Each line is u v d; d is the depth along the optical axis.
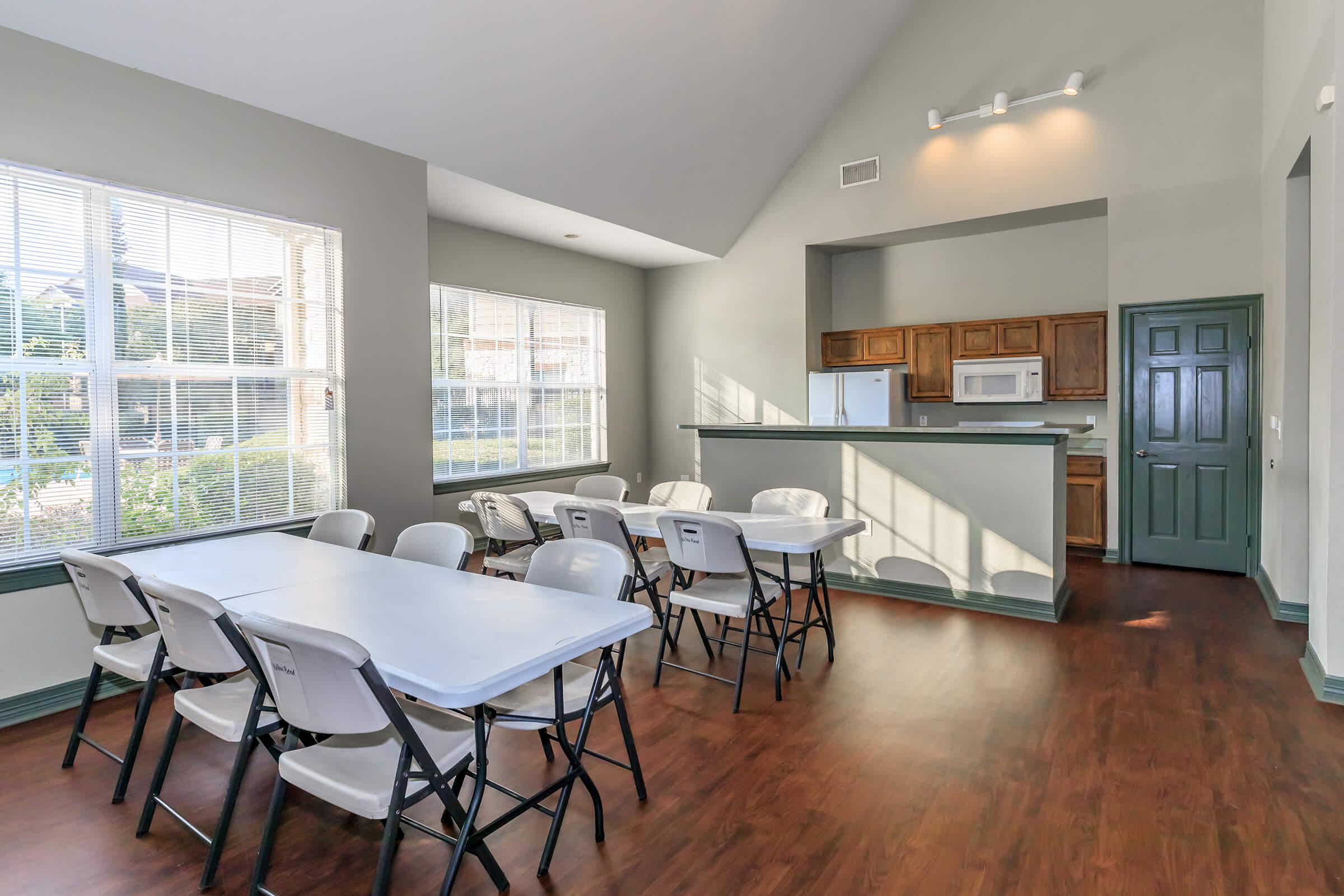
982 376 6.32
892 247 7.04
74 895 1.91
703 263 7.55
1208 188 5.09
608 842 2.10
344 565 2.78
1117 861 1.98
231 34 3.37
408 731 1.59
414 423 4.55
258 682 1.90
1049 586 4.10
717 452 5.29
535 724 2.02
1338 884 1.88
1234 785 2.36
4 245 2.92
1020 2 5.72
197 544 3.18
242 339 3.72
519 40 4.11
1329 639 2.98
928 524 4.48
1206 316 5.14
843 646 3.73
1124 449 5.48
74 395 3.14
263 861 1.83
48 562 3.03
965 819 2.19
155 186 3.35
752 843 2.09
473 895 1.88
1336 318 2.89
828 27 5.61
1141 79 5.30
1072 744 2.65
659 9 4.46
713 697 3.12
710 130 5.73
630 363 7.84
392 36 3.73
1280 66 4.24
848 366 7.13
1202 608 4.33
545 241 6.65
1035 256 6.36
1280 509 4.14
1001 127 5.85
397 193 4.39
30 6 2.89
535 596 2.30
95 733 2.86
